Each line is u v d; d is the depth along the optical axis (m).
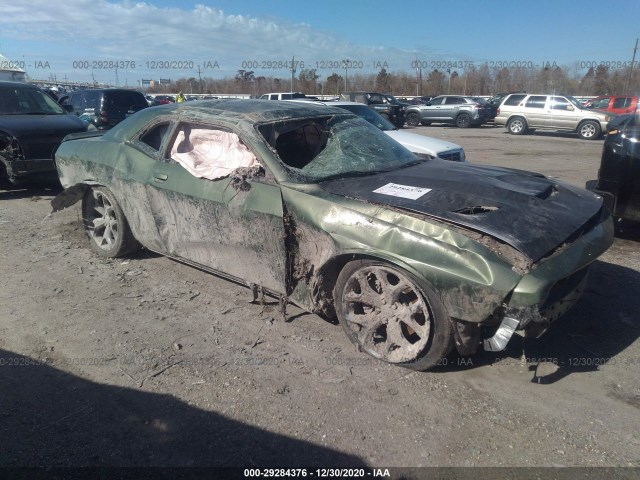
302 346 3.55
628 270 4.92
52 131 8.05
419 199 3.24
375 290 3.37
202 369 3.28
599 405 2.92
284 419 2.81
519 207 3.21
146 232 4.62
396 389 3.06
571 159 13.66
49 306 4.18
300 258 3.53
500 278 2.72
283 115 4.13
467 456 2.54
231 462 2.51
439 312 2.97
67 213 7.07
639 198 5.37
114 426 2.76
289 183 3.54
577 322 3.88
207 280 4.68
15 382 3.15
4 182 8.61
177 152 4.30
